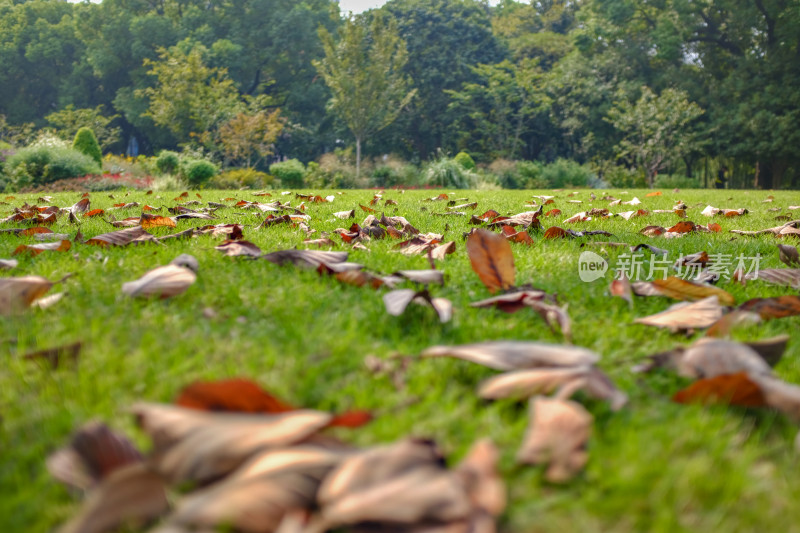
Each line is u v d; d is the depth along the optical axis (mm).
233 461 770
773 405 1088
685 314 1654
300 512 732
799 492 885
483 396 1128
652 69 39188
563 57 43656
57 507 802
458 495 724
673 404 1178
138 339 1412
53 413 1048
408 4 41812
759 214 6176
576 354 1189
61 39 47438
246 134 28469
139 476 757
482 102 39219
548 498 847
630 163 36188
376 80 30609
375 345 1431
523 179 28344
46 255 2512
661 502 837
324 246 2969
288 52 45125
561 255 2828
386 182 24781
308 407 1117
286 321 1603
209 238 3135
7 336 1449
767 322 1818
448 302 1634
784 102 33719
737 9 34719
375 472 762
